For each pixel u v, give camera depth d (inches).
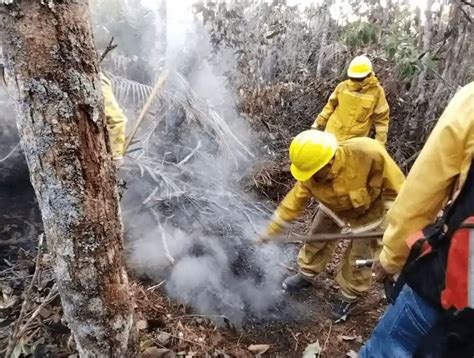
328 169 92.5
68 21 48.3
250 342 103.6
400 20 215.0
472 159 50.3
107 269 59.5
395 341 63.8
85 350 64.2
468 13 167.8
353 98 153.6
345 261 109.3
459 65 175.5
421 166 54.1
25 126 51.4
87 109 52.1
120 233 61.0
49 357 80.7
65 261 57.4
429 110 178.1
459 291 52.3
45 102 49.8
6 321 85.5
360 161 93.1
